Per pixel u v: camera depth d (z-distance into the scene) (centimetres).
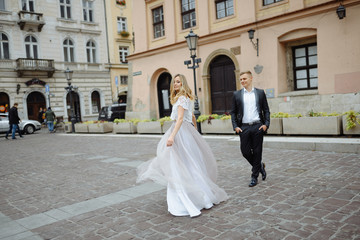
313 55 1114
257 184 450
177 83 367
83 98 2789
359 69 963
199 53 1429
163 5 1567
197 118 1069
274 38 1149
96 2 2897
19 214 392
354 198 356
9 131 1633
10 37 2403
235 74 1306
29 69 2414
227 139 913
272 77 1163
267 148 764
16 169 723
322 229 280
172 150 352
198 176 358
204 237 282
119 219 346
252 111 442
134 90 1791
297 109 1108
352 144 625
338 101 1013
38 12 2541
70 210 392
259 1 1195
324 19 1023
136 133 1397
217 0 1346
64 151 1008
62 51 2672
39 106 2570
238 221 314
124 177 561
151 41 1672
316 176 468
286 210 335
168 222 326
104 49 2945
